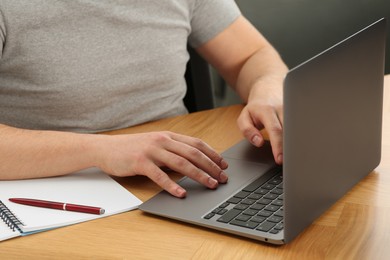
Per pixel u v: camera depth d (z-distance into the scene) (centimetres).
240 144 149
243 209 118
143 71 175
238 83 190
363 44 122
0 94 166
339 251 108
